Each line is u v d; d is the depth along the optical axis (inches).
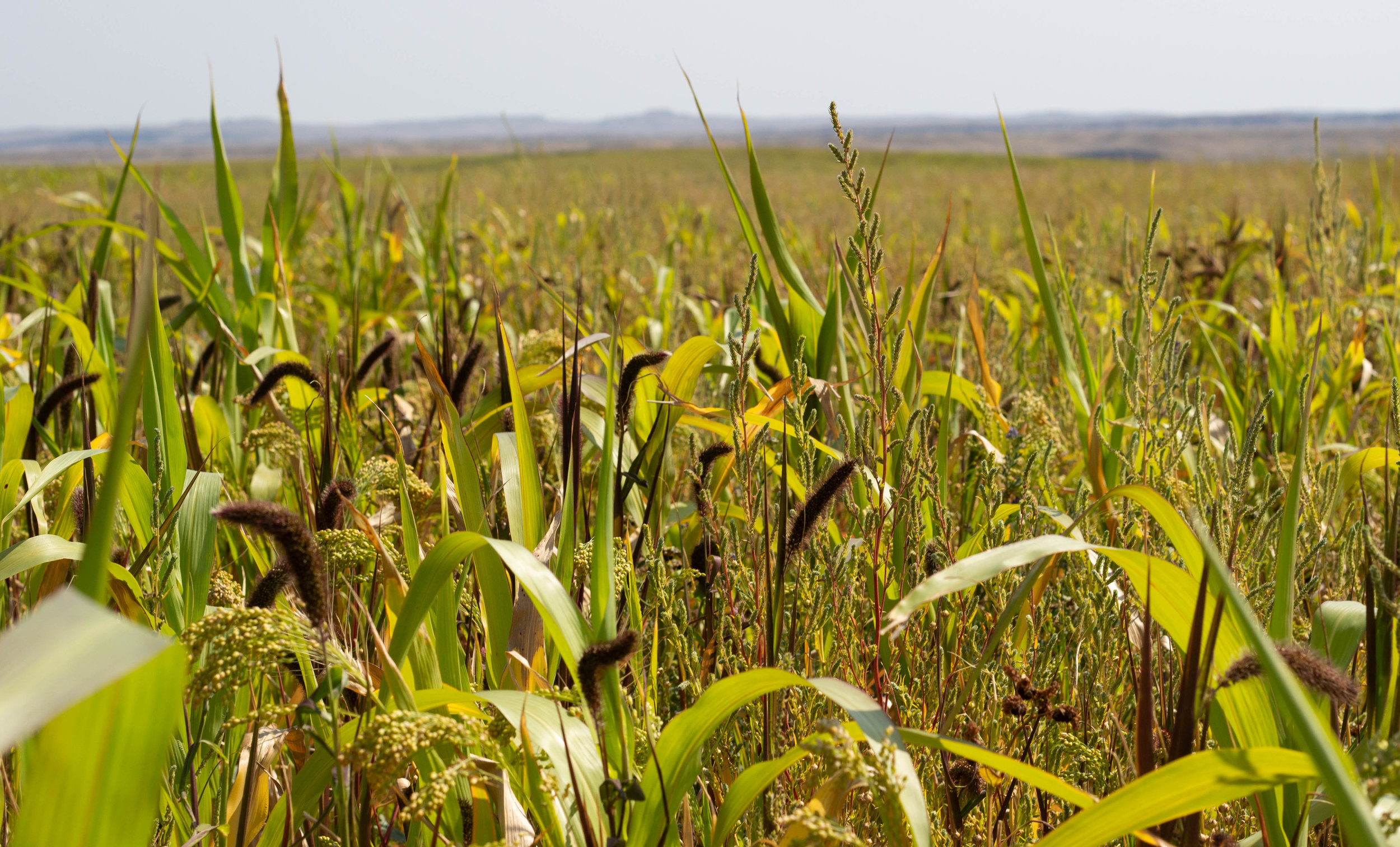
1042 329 224.5
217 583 84.0
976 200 590.9
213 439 131.0
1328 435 176.4
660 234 397.4
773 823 73.3
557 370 117.6
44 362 128.9
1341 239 185.5
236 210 176.7
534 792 56.7
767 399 99.0
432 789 51.1
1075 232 344.2
